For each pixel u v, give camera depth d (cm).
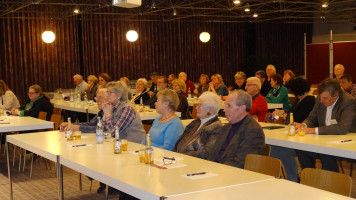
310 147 351
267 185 230
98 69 1313
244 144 316
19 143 407
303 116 468
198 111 360
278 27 1642
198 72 1498
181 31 1455
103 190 501
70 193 496
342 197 208
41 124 556
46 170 610
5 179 563
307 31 1708
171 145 384
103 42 1323
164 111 395
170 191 222
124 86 429
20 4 1093
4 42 1173
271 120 514
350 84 718
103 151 342
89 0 1195
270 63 1528
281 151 422
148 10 1282
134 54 1374
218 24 1529
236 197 209
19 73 1204
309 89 475
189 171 266
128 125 419
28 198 479
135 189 232
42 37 1144
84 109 736
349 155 321
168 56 1436
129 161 302
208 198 209
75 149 353
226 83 1560
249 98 329
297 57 1688
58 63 1257
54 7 1219
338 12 1437
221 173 259
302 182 249
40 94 716
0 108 782
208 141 345
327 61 1537
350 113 394
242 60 1592
